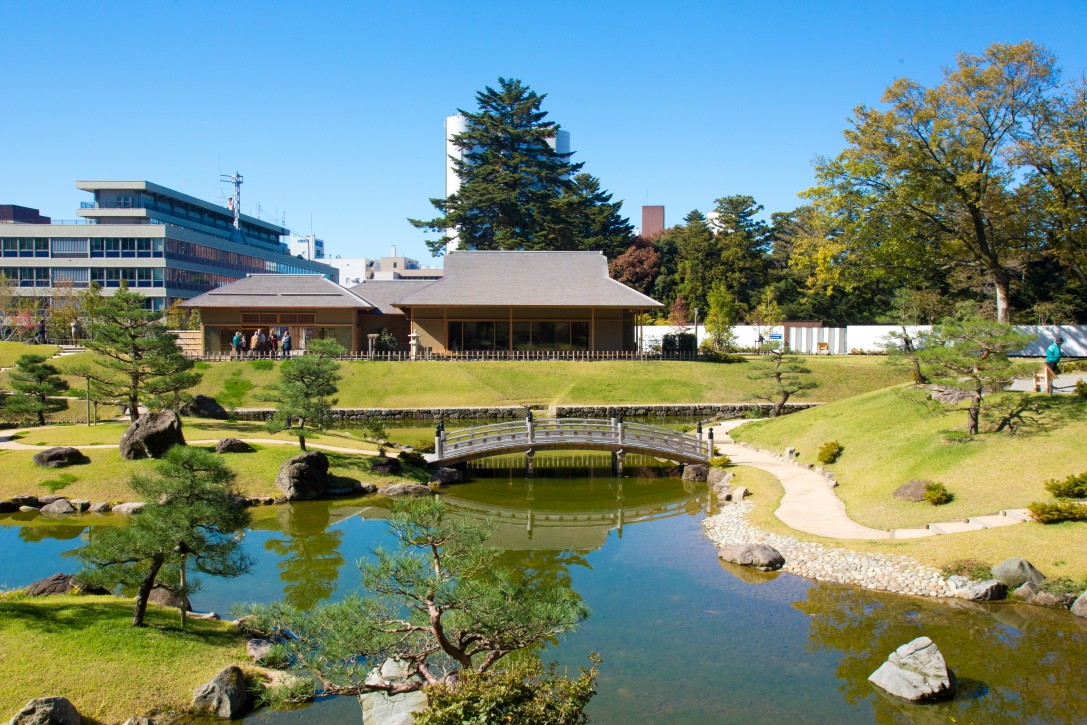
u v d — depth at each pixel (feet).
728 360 192.54
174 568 51.34
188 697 40.98
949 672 44.34
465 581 38.01
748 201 288.92
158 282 326.44
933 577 60.90
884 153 127.24
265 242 449.89
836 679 46.50
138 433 95.14
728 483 99.96
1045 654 48.57
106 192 345.10
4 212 372.99
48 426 118.32
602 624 55.26
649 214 393.50
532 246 268.00
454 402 164.45
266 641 48.32
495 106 281.74
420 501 38.24
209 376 166.50
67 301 262.06
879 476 87.51
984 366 81.30
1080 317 212.02
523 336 199.21
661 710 42.86
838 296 275.18
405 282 229.25
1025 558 60.80
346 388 168.55
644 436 110.83
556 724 32.17
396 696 42.04
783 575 65.36
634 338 206.59
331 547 75.31
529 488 106.11
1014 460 77.36
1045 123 119.34
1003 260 141.18
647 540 79.15
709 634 53.26
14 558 69.00
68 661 41.47
